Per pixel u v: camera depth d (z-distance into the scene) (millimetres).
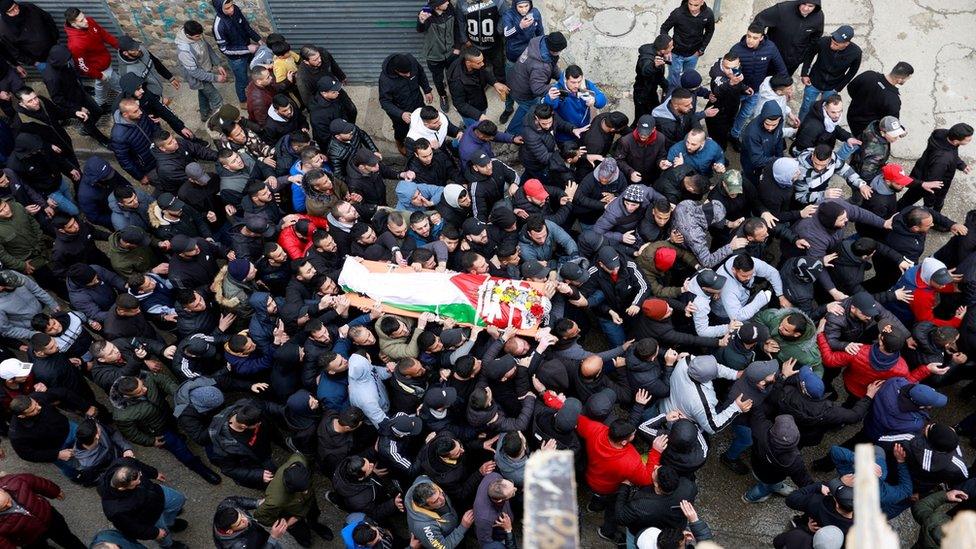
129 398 7781
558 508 1767
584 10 12359
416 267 8445
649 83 10211
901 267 8297
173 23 11648
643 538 6469
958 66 11438
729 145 11031
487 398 7156
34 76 12336
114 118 9961
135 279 8461
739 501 8359
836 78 10078
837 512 6516
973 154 10711
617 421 6918
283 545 7848
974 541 1670
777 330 7742
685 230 8391
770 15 10055
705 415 7285
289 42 11883
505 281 8305
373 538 6648
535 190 8625
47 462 7801
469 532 8039
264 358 8172
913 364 7785
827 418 7293
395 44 11852
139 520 7109
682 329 8438
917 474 6992
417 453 7996
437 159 9562
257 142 9656
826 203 8172
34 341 7879
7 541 6926
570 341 7797
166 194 8992
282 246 8938
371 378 7652
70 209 9836
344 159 9547
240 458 7586
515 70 10062
